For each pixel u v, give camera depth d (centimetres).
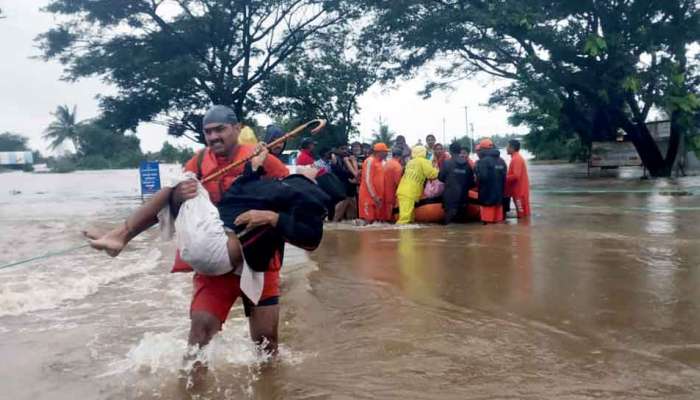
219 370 386
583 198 1659
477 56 2564
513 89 2681
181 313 537
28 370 396
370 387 357
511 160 1216
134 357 411
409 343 437
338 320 502
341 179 1312
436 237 981
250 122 3284
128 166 9812
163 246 941
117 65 2747
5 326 501
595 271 657
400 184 1212
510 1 2275
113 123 2964
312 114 3297
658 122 2642
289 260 791
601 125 2744
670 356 396
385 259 779
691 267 664
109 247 366
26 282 670
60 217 1477
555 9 2377
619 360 391
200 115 3062
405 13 2503
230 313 535
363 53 2884
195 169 410
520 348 420
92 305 570
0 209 1772
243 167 402
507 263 722
